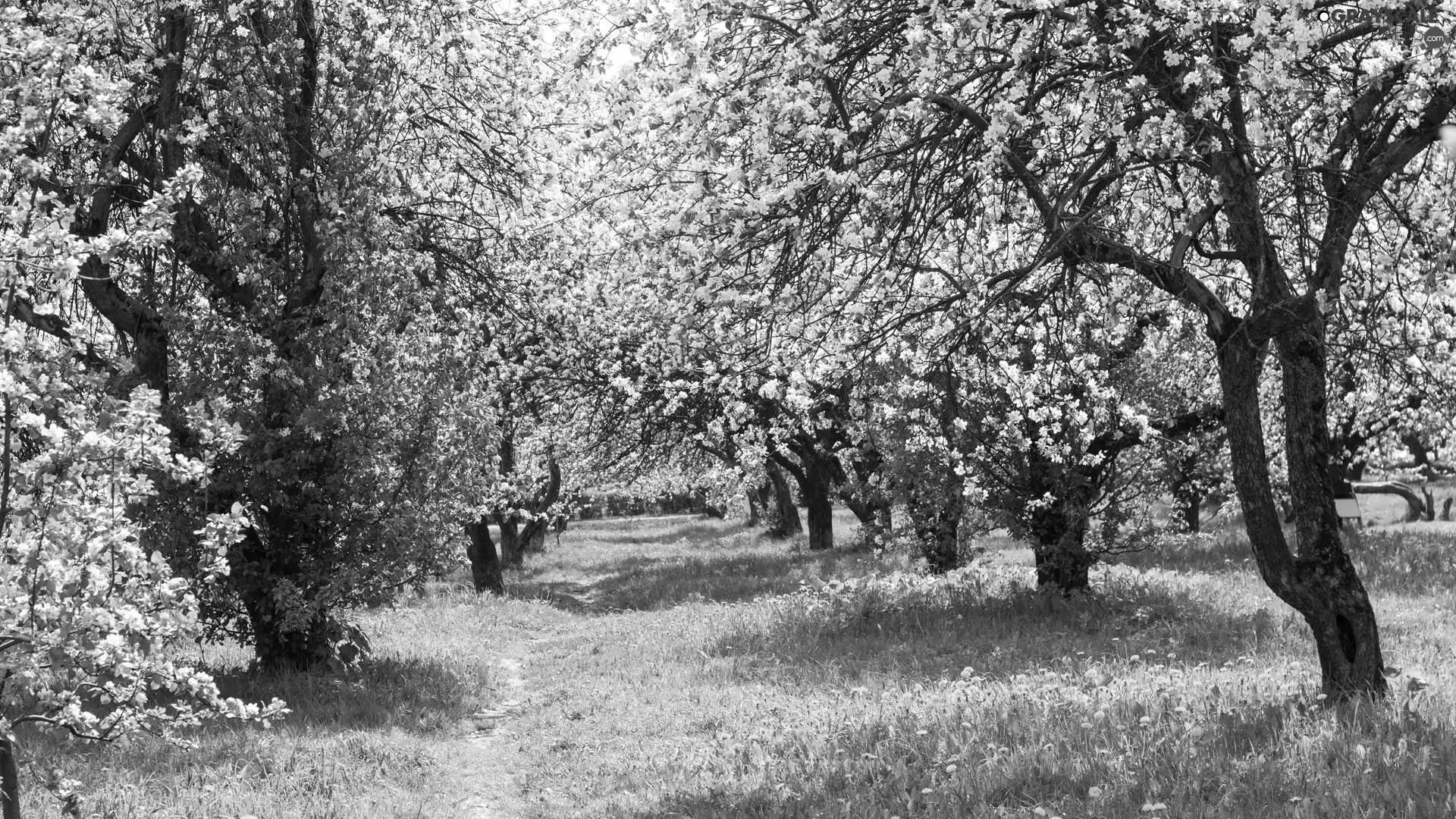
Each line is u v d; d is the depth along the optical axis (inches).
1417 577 636.7
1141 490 622.8
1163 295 426.0
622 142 310.2
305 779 332.5
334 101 508.1
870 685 445.4
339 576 470.0
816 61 274.7
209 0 467.2
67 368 193.6
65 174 310.5
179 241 468.4
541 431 1052.5
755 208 267.4
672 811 288.4
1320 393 310.0
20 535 183.0
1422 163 344.8
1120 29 261.4
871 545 1117.7
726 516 2474.2
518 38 597.0
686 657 552.1
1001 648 516.1
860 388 515.8
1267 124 280.1
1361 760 241.4
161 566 190.4
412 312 515.8
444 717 433.1
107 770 323.0
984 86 296.4
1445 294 315.6
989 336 360.5
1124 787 250.8
